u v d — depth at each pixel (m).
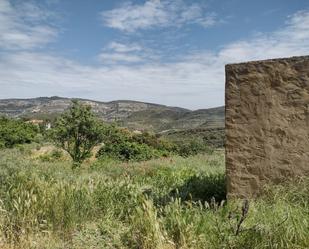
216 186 8.37
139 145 24.88
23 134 37.00
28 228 5.56
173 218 5.39
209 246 4.85
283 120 6.52
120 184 7.80
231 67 6.91
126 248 5.23
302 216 4.97
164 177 10.73
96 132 21.91
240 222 4.68
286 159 6.48
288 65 6.50
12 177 7.88
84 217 6.25
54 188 6.65
